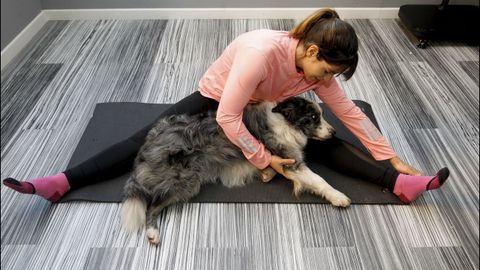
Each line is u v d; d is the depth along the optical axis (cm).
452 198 165
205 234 152
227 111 138
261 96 162
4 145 196
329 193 157
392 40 290
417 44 284
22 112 220
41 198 167
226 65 156
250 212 159
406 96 230
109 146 182
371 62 263
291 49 140
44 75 253
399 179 155
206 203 163
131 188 152
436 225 154
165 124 157
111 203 163
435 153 189
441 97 229
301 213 159
